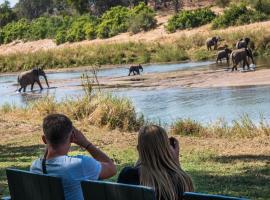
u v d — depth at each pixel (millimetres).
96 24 98500
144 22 89688
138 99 32844
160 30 86812
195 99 30797
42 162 6062
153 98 32812
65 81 52219
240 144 16438
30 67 77688
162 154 5711
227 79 39000
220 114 25031
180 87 37594
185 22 83812
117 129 21172
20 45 105438
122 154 15180
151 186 5605
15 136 19016
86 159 6059
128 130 21125
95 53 75188
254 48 61500
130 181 5926
